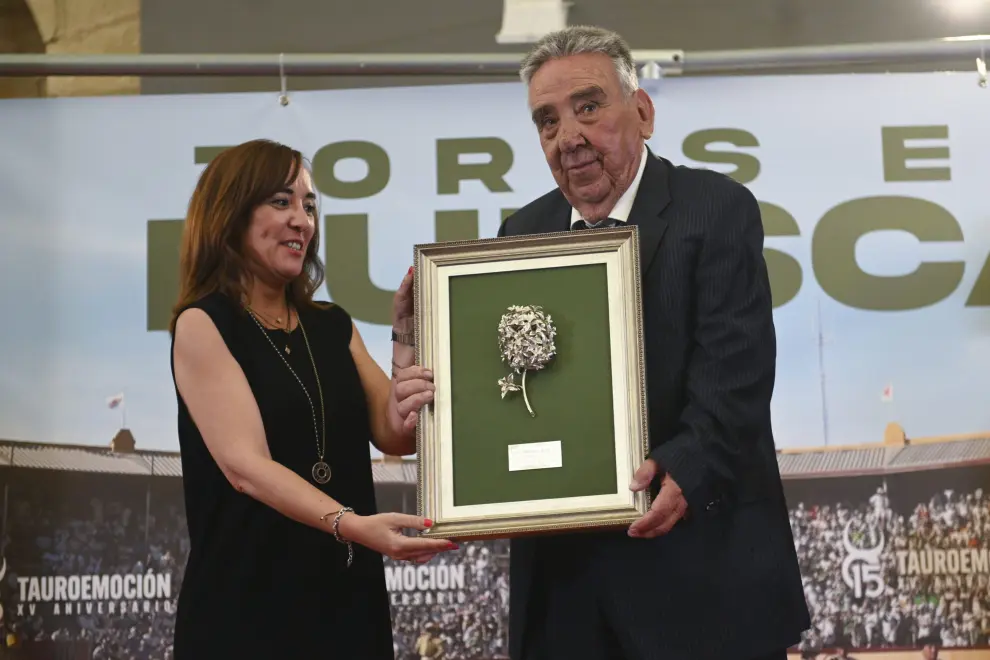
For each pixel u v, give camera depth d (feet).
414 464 13.32
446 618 13.01
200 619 8.73
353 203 13.71
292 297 9.84
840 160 13.51
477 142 13.79
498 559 13.09
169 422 13.33
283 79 13.88
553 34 9.45
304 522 8.61
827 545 12.90
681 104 13.65
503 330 8.72
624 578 8.73
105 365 13.38
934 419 13.05
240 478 8.77
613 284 8.79
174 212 13.69
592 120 9.14
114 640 12.94
